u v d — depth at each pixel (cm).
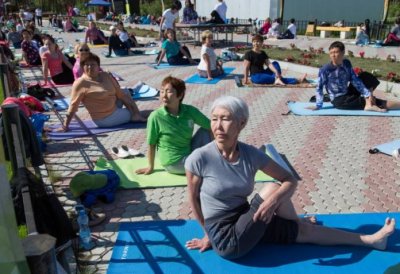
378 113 777
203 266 344
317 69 1223
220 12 1942
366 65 1328
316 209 438
